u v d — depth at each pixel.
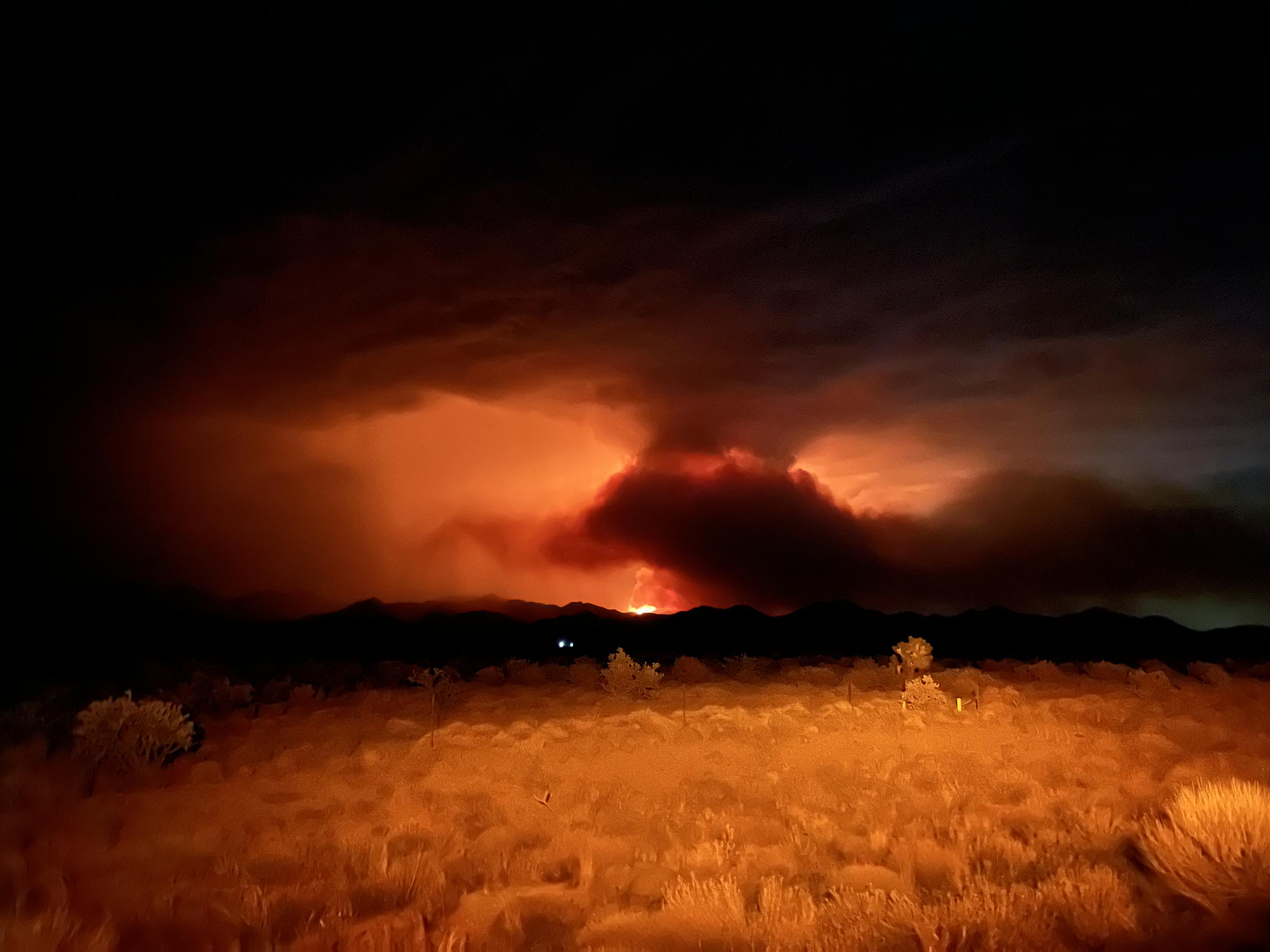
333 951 6.31
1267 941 5.90
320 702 25.47
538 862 8.70
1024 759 13.25
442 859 8.83
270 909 7.06
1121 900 6.69
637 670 25.22
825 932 6.39
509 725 19.83
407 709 23.03
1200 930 6.12
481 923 6.80
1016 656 39.69
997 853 8.44
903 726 17.64
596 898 7.62
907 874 7.72
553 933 6.83
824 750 14.69
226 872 8.45
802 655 43.06
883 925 6.43
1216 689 22.88
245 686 23.92
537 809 10.80
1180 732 15.31
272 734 18.47
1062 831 9.04
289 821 10.66
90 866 8.45
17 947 6.02
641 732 17.88
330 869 8.47
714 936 6.41
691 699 24.12
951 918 6.40
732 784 11.87
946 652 42.12
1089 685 24.50
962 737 15.70
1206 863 7.25
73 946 6.14
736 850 8.77
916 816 9.94
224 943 6.36
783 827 9.63
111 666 34.78
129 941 6.51
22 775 11.98
